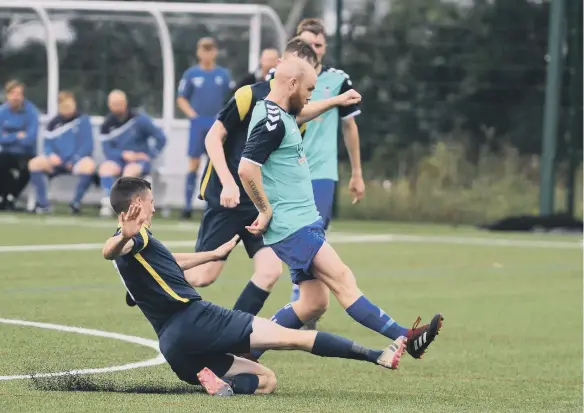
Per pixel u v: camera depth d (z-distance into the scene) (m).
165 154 57.47
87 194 58.53
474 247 47.03
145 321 25.58
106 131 53.62
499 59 63.81
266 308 29.00
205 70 53.31
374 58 64.19
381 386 19.55
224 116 21.69
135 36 59.56
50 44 58.75
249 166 18.75
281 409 16.67
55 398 16.95
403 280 35.91
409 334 18.55
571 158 59.06
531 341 25.36
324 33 25.72
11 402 16.55
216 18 58.75
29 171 55.28
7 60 60.34
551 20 56.69
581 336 26.17
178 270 17.80
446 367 21.88
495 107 64.19
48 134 55.06
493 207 62.34
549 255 44.66
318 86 25.45
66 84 60.06
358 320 18.88
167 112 57.81
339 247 45.53
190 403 16.84
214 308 17.80
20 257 37.88
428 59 64.06
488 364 22.34
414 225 58.44
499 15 63.66
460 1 64.56
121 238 16.95
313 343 17.89
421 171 64.25
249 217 22.30
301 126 20.72
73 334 23.58
